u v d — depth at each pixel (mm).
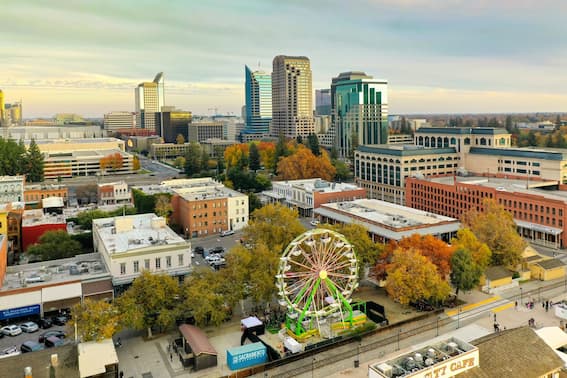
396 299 91562
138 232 115250
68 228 145375
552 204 137875
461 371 55969
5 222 126000
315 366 73750
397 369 54000
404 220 138000
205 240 151125
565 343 70500
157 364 75188
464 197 165250
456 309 93938
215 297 83312
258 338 79812
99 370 63750
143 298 81125
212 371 73188
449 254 99250
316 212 166000
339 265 88375
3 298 88188
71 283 93688
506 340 63312
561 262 113938
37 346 78750
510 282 106500
